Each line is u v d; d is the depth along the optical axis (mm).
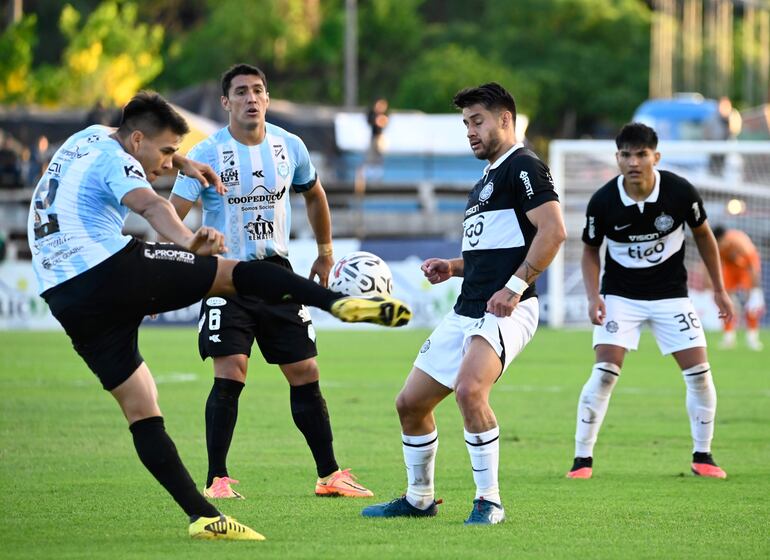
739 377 55250
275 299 20750
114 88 153875
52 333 80812
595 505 25516
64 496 26125
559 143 85125
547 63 194375
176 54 190625
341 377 54500
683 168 92875
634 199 30719
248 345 27359
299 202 102750
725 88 186250
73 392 47812
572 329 85875
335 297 20484
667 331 30953
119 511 24391
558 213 22688
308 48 193625
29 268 85312
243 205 27594
